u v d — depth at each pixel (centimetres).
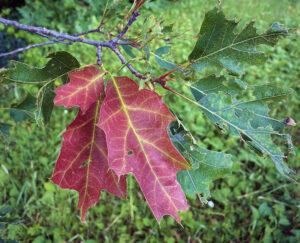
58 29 139
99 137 24
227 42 26
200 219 84
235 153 98
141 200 85
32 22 133
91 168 24
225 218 84
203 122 104
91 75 23
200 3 174
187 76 26
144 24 24
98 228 82
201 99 26
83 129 23
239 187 91
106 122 21
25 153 92
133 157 21
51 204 82
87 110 23
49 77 26
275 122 27
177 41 125
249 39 25
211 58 26
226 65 26
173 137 27
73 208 85
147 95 22
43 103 28
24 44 132
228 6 192
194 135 104
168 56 33
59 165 23
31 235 77
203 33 26
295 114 110
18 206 83
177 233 82
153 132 22
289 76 132
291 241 79
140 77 25
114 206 85
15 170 90
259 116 27
